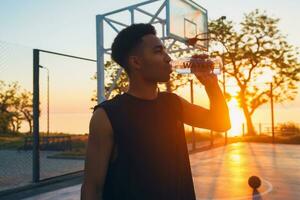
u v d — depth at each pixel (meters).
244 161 13.82
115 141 1.45
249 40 30.14
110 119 1.44
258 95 31.39
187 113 1.69
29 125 28.84
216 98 1.71
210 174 10.71
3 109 27.97
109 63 16.98
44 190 8.19
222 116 1.70
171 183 1.49
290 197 7.63
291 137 24.38
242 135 30.27
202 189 8.48
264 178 9.98
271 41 29.97
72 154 15.50
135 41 1.54
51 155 15.56
